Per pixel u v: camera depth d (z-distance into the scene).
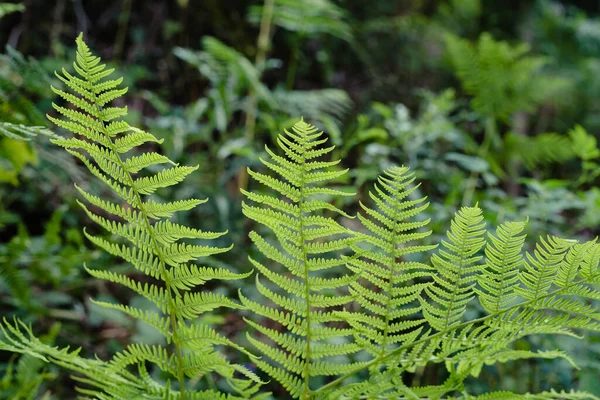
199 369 0.64
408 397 0.61
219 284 1.50
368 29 3.10
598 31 3.87
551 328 0.61
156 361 0.63
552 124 3.21
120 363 0.63
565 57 3.72
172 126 1.89
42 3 2.45
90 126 0.60
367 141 1.97
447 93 1.97
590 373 1.02
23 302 1.30
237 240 1.63
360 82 2.96
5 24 2.38
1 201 1.71
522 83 1.93
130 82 2.20
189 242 1.56
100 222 0.61
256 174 0.61
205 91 2.47
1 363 1.23
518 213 1.47
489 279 0.63
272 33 2.67
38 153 1.21
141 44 2.61
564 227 1.62
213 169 1.91
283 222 0.61
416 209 0.63
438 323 0.64
